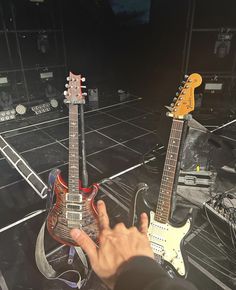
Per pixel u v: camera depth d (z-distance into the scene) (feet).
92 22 21.17
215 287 7.00
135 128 17.38
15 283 7.11
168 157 6.33
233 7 15.88
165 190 6.32
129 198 10.56
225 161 10.71
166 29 19.67
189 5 15.76
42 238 7.21
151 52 21.35
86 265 7.25
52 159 13.62
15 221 9.36
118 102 22.44
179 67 19.84
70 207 6.68
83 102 6.30
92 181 11.74
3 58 17.87
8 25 17.16
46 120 18.72
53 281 7.18
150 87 22.57
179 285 1.65
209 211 9.21
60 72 20.68
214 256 7.93
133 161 13.41
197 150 10.06
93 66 22.76
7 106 18.28
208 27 16.46
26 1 17.24
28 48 18.56
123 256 1.94
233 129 16.85
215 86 17.88
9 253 8.05
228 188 10.50
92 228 6.93
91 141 15.61
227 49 16.63
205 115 18.57
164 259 6.49
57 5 18.60
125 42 22.67
